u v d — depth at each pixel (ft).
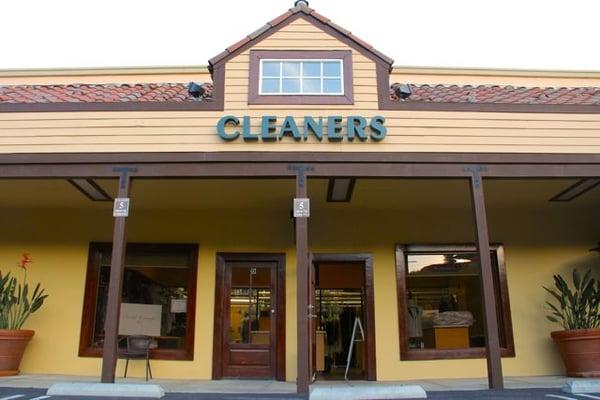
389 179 22.61
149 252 28.27
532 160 22.00
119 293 20.07
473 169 21.81
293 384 24.11
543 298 28.07
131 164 21.79
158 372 26.35
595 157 22.18
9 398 17.48
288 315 27.07
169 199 26.91
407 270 28.45
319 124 21.97
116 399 17.67
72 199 27.25
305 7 24.12
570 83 30.94
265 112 22.45
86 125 22.20
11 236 28.50
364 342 27.35
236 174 21.56
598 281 26.78
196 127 22.18
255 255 27.99
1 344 25.04
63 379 23.63
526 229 29.07
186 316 27.27
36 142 22.02
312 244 28.27
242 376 26.27
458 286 28.27
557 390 19.44
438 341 27.40
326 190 25.27
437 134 22.16
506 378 25.32
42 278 27.86
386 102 22.59
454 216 28.96
